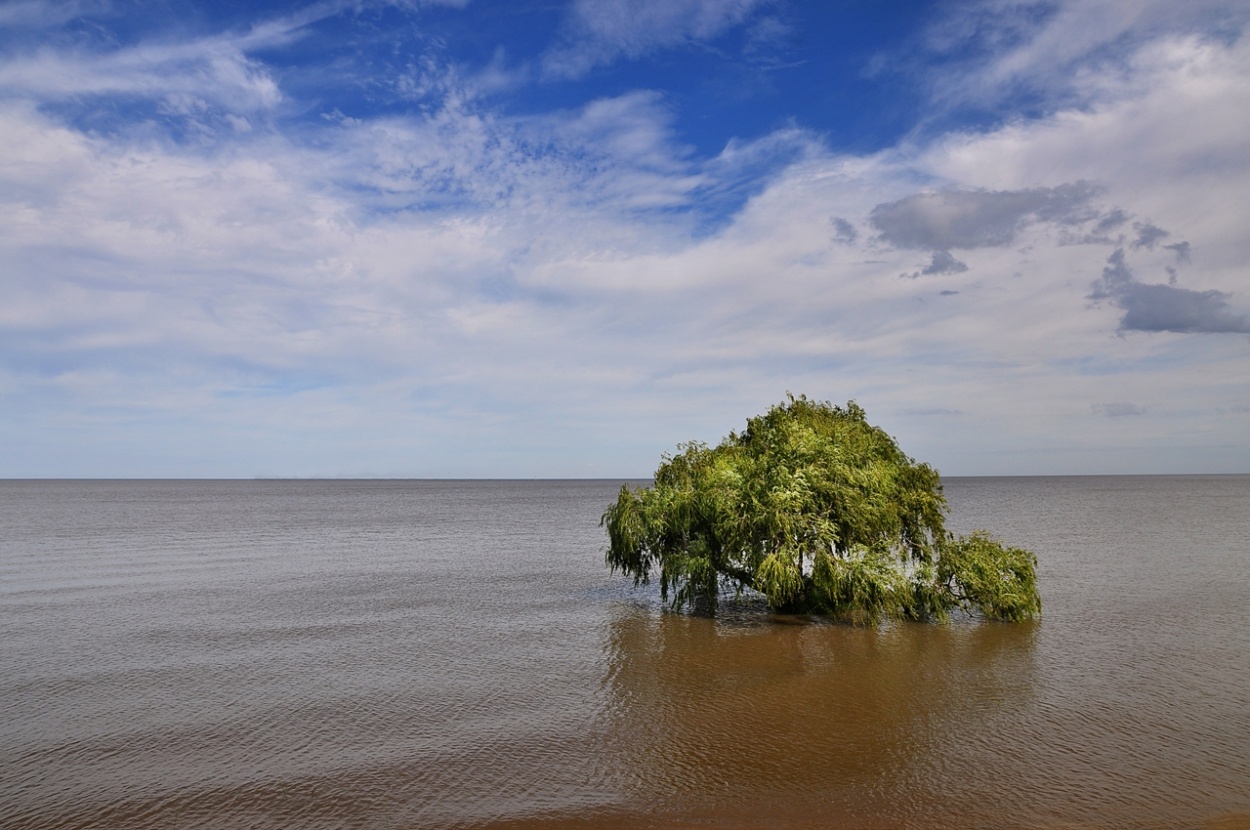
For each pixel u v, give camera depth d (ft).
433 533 311.68
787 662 104.01
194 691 92.89
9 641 117.80
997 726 79.41
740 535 124.77
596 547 255.50
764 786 65.57
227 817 60.23
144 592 162.09
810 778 67.00
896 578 121.19
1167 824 58.44
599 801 62.95
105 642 117.50
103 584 172.76
